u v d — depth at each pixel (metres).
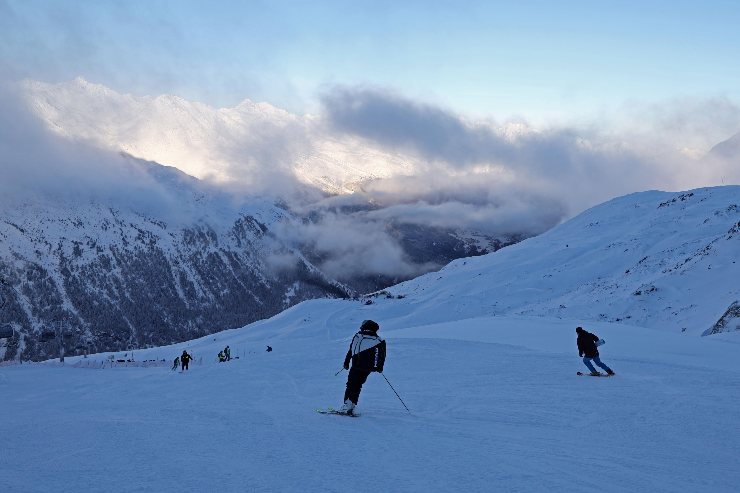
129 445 6.51
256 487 4.88
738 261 69.75
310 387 15.76
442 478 5.32
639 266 95.94
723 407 10.04
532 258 156.12
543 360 20.05
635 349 23.97
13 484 4.84
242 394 14.27
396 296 152.25
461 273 167.25
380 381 15.79
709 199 142.00
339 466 5.66
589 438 7.68
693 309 61.50
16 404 13.94
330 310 130.88
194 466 5.54
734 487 5.33
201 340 120.06
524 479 5.36
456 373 17.19
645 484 5.37
